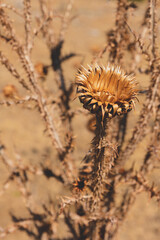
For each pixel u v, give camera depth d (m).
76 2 10.80
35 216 2.46
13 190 4.02
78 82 1.04
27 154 4.23
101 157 1.20
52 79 4.06
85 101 0.98
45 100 1.85
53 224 2.35
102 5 10.77
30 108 1.95
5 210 3.74
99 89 1.00
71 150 1.97
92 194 1.33
